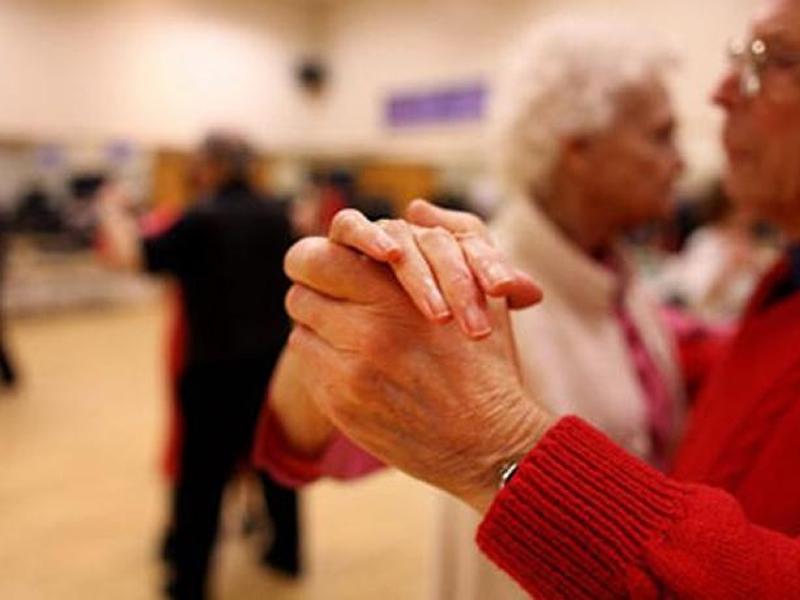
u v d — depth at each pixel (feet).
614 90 3.21
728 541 1.26
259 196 7.72
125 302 25.14
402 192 26.81
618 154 3.28
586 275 3.29
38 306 23.21
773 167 2.44
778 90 2.34
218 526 8.02
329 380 1.48
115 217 8.18
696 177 15.84
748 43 2.42
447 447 1.43
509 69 3.60
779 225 2.65
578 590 1.29
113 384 16.06
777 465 2.04
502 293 1.32
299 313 1.53
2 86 23.02
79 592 8.41
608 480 1.32
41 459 11.89
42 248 23.25
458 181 25.12
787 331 2.32
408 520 10.39
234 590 8.60
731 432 2.25
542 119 3.31
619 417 3.24
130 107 25.50
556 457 1.35
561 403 3.08
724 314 9.84
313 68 28.99
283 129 28.96
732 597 1.22
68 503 10.45
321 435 2.03
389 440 1.46
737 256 10.34
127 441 12.78
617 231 3.59
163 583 8.48
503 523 1.33
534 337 3.10
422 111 26.00
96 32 24.63
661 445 3.47
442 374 1.43
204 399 7.50
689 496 1.33
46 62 23.79
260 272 7.49
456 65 24.73
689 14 18.15
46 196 23.91
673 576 1.23
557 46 3.33
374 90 27.50
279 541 8.84
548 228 3.30
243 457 7.82
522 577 1.34
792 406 2.09
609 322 3.46
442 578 3.22
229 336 7.32
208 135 7.77
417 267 1.36
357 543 9.76
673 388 3.64
